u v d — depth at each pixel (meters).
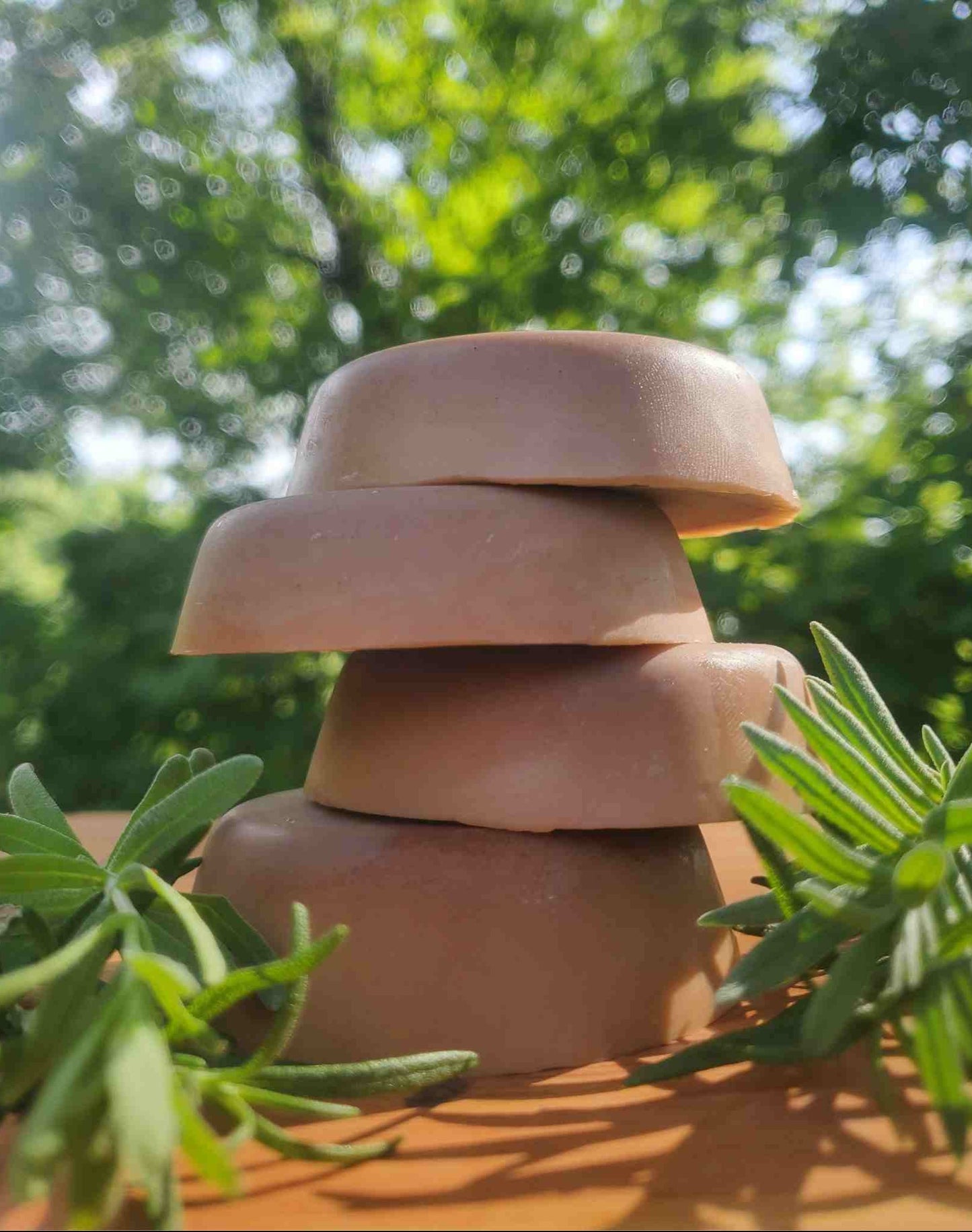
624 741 0.11
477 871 0.11
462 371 0.12
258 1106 0.10
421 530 0.11
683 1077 0.11
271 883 0.12
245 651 0.11
